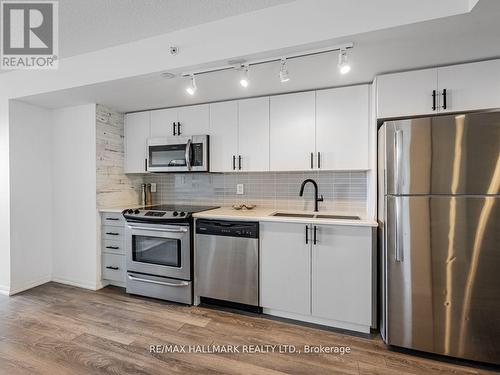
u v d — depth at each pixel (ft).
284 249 7.31
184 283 8.20
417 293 5.81
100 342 6.30
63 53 7.45
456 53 5.70
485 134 5.25
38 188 9.63
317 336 6.64
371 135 7.38
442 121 5.50
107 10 5.59
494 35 5.02
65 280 9.96
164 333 6.70
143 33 6.46
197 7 5.49
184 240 8.24
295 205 9.34
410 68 6.42
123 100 9.03
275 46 5.48
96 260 9.45
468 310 5.50
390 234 5.99
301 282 7.17
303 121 8.09
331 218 7.53
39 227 9.69
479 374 5.32
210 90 8.07
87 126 9.46
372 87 7.30
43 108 9.80
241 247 7.70
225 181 10.35
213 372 5.36
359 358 5.81
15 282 9.00
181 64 6.31
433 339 5.75
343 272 6.81
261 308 7.79
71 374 5.25
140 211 8.94
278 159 8.38
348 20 4.99
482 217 5.32
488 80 5.92
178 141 9.34
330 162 7.80
